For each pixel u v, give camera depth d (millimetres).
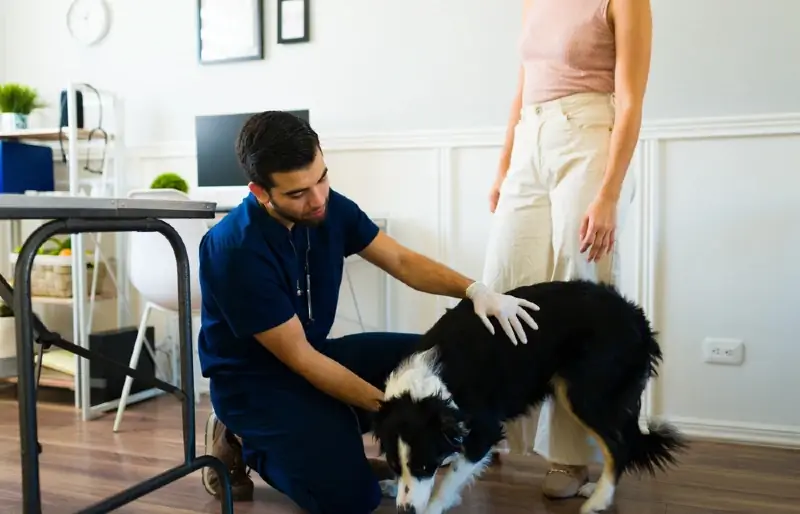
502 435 1629
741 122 2309
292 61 2928
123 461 2139
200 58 3055
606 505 1676
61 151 3146
